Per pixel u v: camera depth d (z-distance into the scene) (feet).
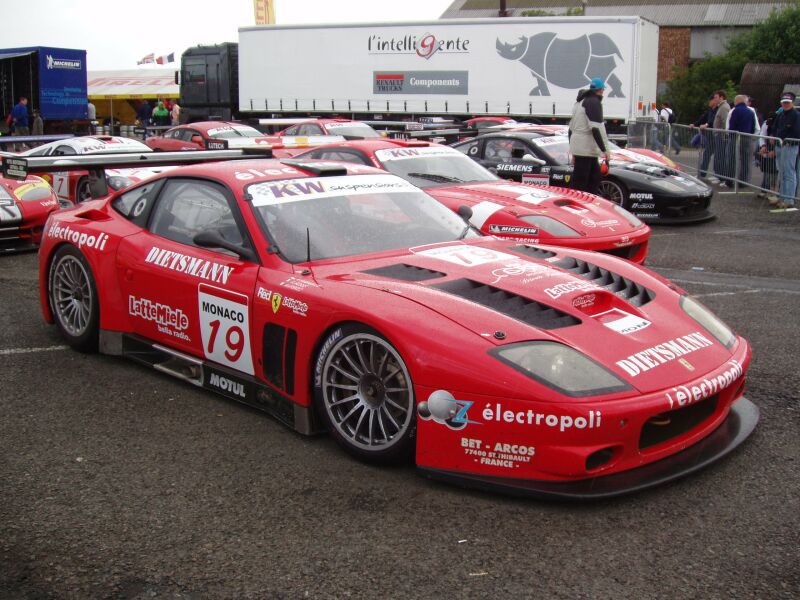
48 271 16.44
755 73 96.84
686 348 10.72
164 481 10.61
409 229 13.67
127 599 8.02
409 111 75.51
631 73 65.62
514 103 71.00
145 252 14.42
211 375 13.35
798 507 9.66
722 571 8.34
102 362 15.56
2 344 16.70
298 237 12.78
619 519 9.41
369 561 8.63
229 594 8.09
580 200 23.57
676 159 56.08
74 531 9.36
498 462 9.70
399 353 10.23
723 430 11.16
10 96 83.35
